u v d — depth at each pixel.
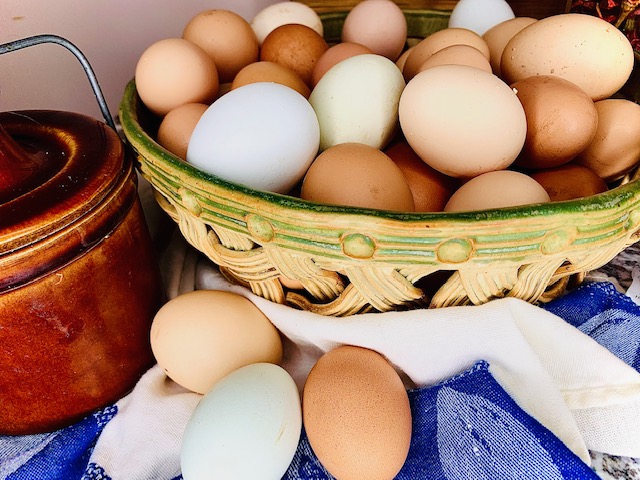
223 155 0.41
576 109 0.44
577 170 0.46
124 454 0.41
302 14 0.69
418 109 0.42
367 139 0.47
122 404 0.44
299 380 0.45
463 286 0.37
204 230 0.42
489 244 0.33
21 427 0.41
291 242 0.36
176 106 0.53
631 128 0.47
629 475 0.38
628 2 0.68
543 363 0.41
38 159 0.40
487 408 0.36
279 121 0.41
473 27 0.65
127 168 0.42
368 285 0.37
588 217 0.33
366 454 0.34
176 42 0.53
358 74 0.47
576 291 0.49
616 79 0.50
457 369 0.40
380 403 0.36
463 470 0.35
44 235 0.34
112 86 0.71
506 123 0.41
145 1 0.72
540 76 0.47
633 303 0.47
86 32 0.65
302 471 0.39
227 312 0.42
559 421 0.36
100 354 0.41
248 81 0.52
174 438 0.41
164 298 0.51
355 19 0.64
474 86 0.41
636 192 0.35
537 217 0.32
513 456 0.34
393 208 0.40
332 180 0.40
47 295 0.36
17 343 0.36
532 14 0.84
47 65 0.62
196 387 0.42
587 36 0.48
